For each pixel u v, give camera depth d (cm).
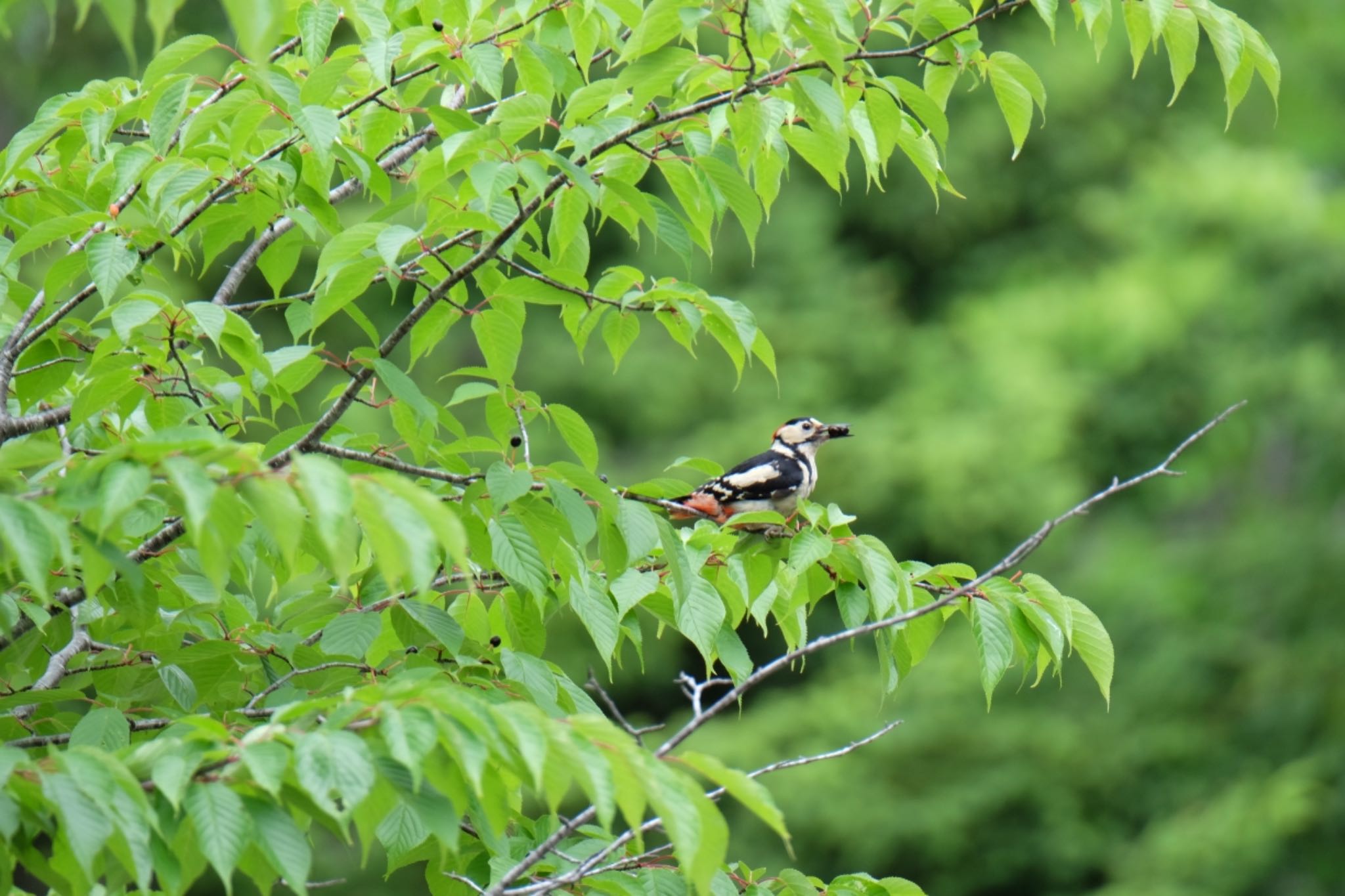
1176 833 3366
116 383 940
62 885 736
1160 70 4419
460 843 977
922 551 3641
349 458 923
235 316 872
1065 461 3753
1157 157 4225
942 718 3475
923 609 894
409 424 974
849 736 3462
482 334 960
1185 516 4375
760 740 3456
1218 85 4462
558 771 673
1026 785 3425
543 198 903
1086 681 3647
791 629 1028
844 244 4262
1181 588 3762
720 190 955
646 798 678
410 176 1158
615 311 987
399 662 996
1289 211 3862
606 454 3656
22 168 1034
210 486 624
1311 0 4491
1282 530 3806
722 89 979
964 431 3603
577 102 934
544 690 916
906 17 982
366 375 903
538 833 958
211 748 683
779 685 3772
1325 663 3581
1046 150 4294
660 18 876
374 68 934
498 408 995
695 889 880
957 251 4278
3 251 1038
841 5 859
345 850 3017
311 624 1023
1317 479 3819
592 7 1003
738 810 3478
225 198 1068
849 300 3897
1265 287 3866
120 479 634
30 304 1070
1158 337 3766
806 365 3762
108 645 1077
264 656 1001
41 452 721
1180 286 3828
